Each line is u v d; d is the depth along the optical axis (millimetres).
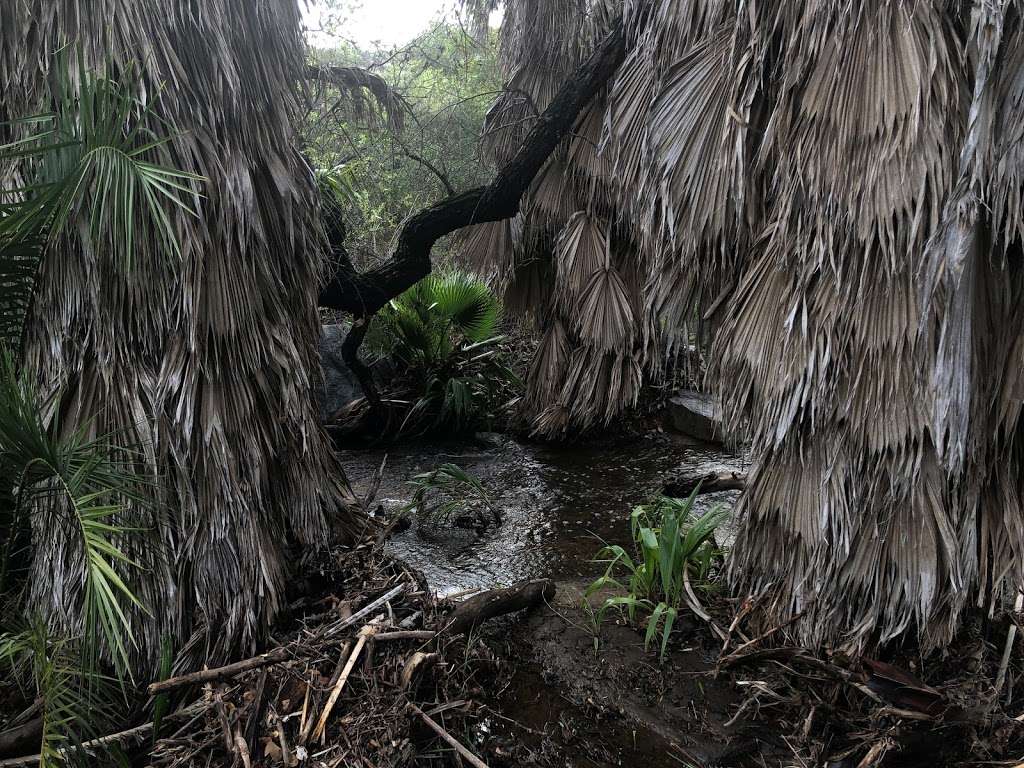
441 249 6891
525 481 4582
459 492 4359
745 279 2328
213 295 2146
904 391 1967
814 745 2072
